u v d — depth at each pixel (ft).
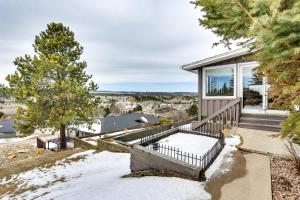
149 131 43.86
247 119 33.71
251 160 20.29
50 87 49.47
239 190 14.62
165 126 46.37
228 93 37.78
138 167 22.11
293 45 9.00
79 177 25.61
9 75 49.85
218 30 14.25
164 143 27.20
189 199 13.80
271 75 11.27
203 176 16.90
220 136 25.18
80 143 42.88
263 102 33.32
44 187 24.00
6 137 114.52
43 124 50.90
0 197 23.79
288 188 14.56
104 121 124.88
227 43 15.38
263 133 29.53
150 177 18.81
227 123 33.32
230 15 11.46
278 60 9.55
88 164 31.27
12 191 25.03
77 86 52.60
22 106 50.67
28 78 52.70
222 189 14.94
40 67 48.08
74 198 16.85
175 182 16.53
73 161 33.55
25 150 59.88
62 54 55.31
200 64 39.45
